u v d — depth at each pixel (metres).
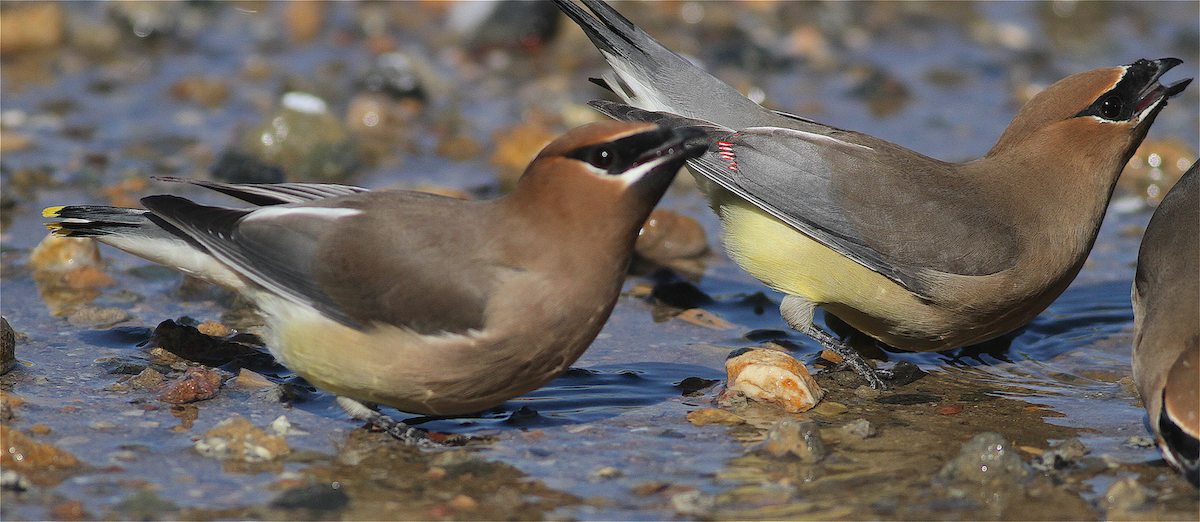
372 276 8.86
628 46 12.79
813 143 11.44
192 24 22.33
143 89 19.19
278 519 7.82
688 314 12.39
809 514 8.06
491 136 18.00
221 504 7.99
